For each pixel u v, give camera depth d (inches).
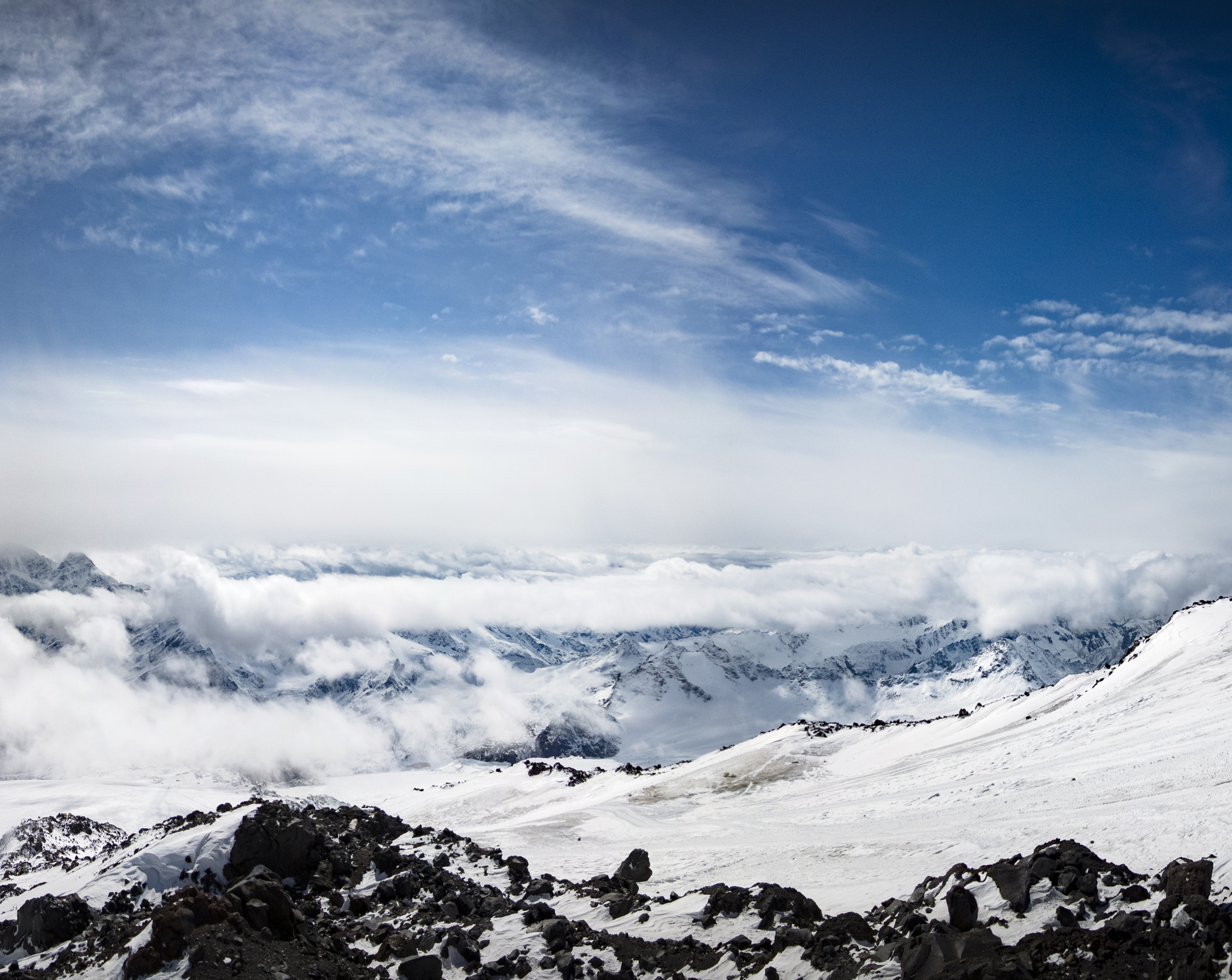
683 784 4783.5
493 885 1847.9
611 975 1304.1
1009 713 4628.4
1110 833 1934.1
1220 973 963.3
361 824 2181.3
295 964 1332.4
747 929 1402.6
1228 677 3540.8
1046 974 1041.5
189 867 1771.7
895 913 1314.0
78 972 1364.4
